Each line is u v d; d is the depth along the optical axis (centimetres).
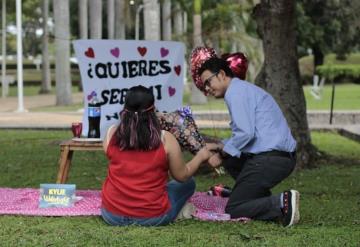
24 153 1839
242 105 883
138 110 852
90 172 1475
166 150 850
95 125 1085
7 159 1702
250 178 899
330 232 857
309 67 7838
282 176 901
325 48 7531
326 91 5606
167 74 1199
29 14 7844
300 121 1505
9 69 11106
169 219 884
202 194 1126
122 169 860
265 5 1482
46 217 945
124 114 856
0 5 6494
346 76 7306
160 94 1198
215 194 1106
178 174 865
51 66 10444
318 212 1007
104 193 888
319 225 910
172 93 1206
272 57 1484
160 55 1191
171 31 5694
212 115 3044
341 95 5006
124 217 868
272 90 1484
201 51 923
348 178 1379
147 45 1178
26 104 4547
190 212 928
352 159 1700
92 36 4747
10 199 1070
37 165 1585
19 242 805
